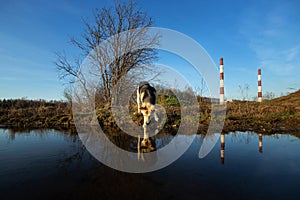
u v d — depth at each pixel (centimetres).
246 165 327
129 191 234
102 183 258
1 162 353
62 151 437
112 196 221
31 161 360
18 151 436
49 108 1195
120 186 248
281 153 401
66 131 753
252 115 941
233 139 559
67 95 1120
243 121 837
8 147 477
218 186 245
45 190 238
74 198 217
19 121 997
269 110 1041
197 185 249
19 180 269
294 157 371
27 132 732
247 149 439
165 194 225
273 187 241
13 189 241
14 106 1309
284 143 498
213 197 217
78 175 287
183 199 212
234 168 313
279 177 273
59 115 1025
